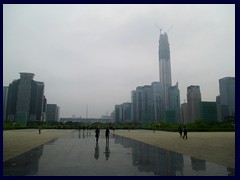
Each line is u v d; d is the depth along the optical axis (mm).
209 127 77438
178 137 39906
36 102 177250
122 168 12344
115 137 40812
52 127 100562
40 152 19000
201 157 16094
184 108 153750
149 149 21375
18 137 38562
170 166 12891
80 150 20562
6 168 12281
